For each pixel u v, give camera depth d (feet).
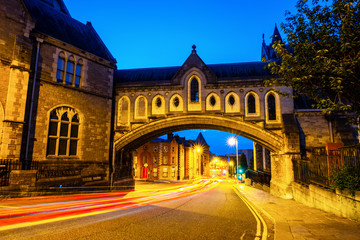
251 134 60.54
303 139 57.11
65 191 46.01
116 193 58.29
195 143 234.38
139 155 181.06
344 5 23.82
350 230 21.74
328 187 33.88
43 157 48.34
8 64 43.27
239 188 84.07
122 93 67.26
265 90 61.21
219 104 62.80
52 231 19.36
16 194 36.47
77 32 62.64
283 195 53.01
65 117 53.72
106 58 65.16
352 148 29.17
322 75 25.20
